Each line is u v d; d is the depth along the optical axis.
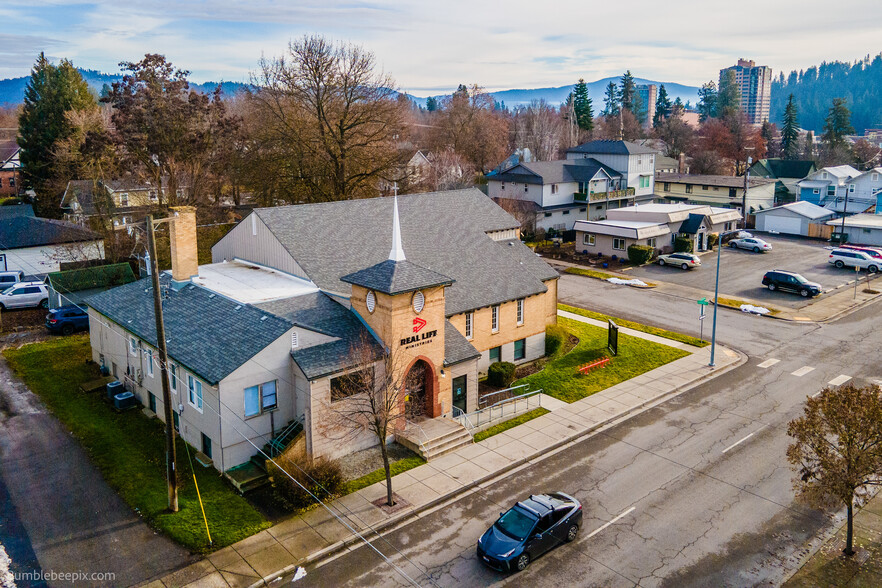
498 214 48.53
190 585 21.80
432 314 32.03
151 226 23.88
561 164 85.88
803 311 52.91
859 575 22.45
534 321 42.84
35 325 47.41
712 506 26.44
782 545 24.03
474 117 129.12
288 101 66.88
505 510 26.28
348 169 66.31
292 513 25.91
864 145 146.38
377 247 39.94
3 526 24.84
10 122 163.62
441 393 33.31
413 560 23.23
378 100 66.50
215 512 25.75
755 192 96.31
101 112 95.38
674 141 152.25
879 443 21.41
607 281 63.34
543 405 36.06
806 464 29.11
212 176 69.69
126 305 37.31
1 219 58.81
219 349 29.75
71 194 74.06
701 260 71.62
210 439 29.14
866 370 40.47
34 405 34.97
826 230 82.06
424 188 79.12
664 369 40.91
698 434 32.69
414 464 29.78
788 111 151.62
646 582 22.02
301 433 28.72
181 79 65.25
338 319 32.56
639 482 28.31
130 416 33.84
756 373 40.47
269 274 38.38
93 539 24.16
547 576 22.34
